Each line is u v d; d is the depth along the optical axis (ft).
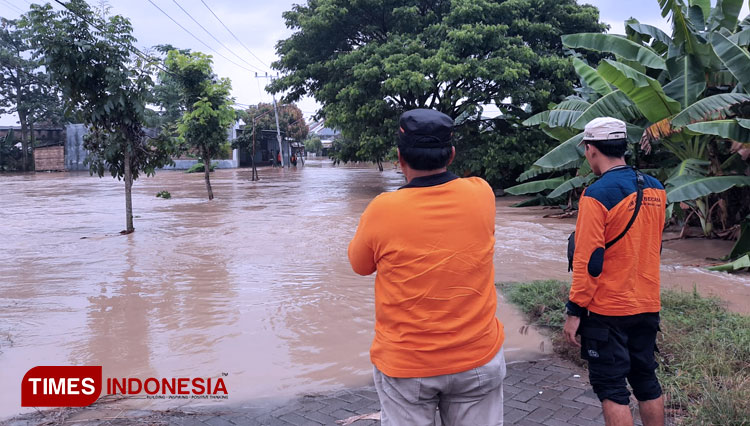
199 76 62.80
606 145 9.27
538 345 16.07
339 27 76.48
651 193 9.16
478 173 70.33
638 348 9.32
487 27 62.85
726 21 30.76
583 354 9.46
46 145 164.45
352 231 38.45
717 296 20.12
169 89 156.97
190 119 62.34
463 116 72.38
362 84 68.59
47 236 37.99
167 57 61.46
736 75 26.27
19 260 29.58
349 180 105.29
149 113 39.52
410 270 6.50
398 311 6.58
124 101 37.45
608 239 8.95
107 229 41.22
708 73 31.09
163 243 34.53
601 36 33.96
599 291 9.05
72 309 20.48
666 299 18.45
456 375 6.51
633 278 8.99
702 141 30.86
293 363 15.17
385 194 6.80
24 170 158.40
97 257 30.32
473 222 6.64
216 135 63.98
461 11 65.00
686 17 29.78
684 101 30.01
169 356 15.78
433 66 62.39
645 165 38.65
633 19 37.86
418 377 6.50
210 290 22.93
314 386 13.70
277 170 157.07
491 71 62.44
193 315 19.58
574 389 13.10
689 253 29.58
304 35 78.64
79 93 37.68
